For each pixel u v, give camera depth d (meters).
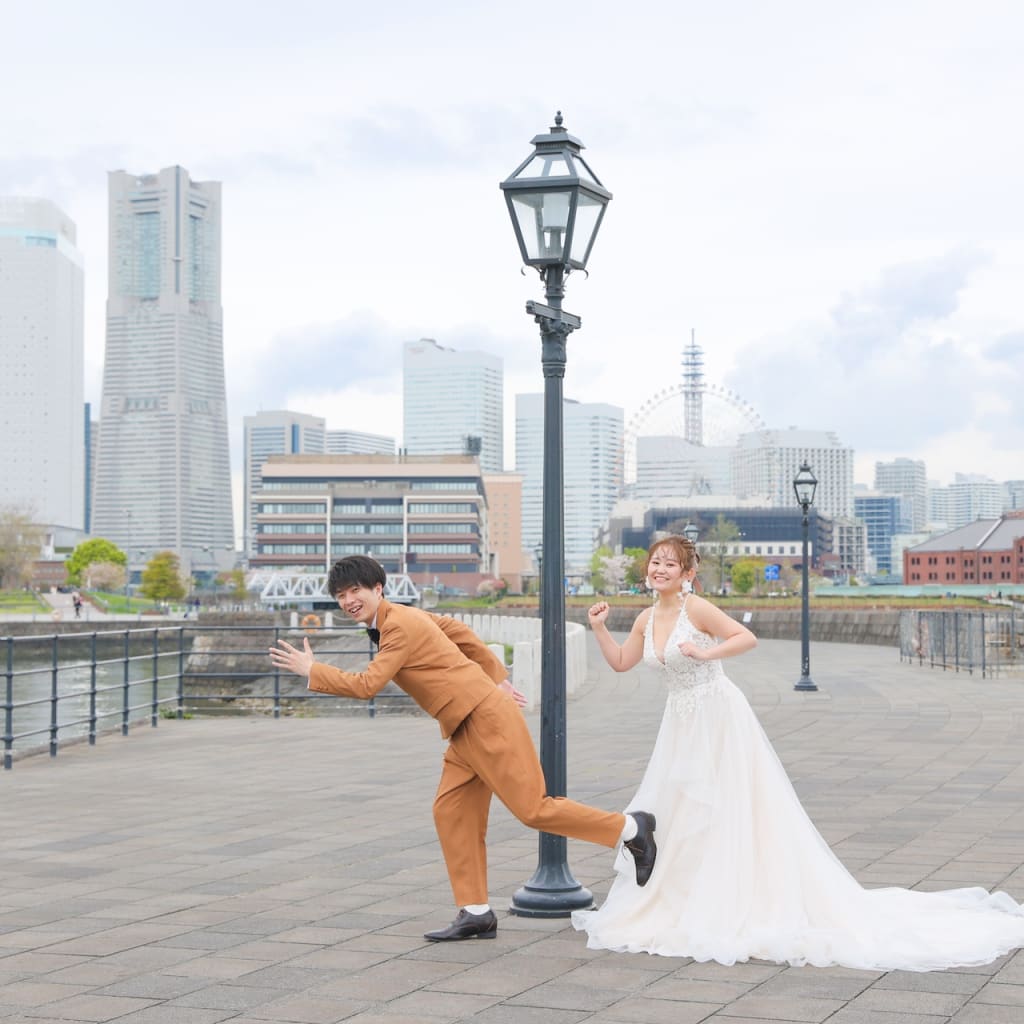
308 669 6.27
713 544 124.69
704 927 6.14
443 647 6.43
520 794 6.29
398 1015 5.21
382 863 8.77
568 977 5.75
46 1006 5.44
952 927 6.33
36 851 9.35
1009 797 11.38
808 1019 5.05
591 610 6.85
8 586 149.75
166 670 61.38
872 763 13.98
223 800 11.91
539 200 7.07
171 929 6.86
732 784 6.30
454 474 168.75
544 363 7.16
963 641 30.92
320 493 168.12
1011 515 153.00
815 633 54.41
